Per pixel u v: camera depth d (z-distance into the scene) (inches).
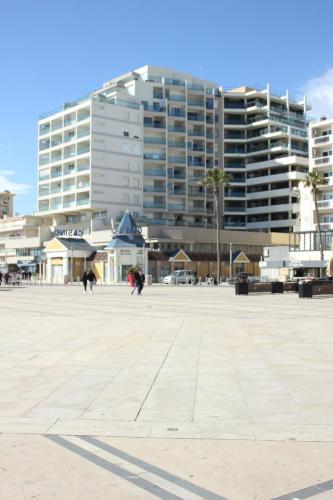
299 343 488.1
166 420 242.7
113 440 215.2
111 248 2546.8
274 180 3914.9
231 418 245.1
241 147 4190.5
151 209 3666.3
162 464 187.8
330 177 2974.9
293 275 2541.8
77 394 295.1
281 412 254.8
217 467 184.5
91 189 3373.5
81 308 927.0
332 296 1317.7
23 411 260.1
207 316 762.8
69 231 3270.2
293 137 4030.5
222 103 4131.4
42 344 491.8
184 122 3873.0
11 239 3762.3
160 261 2829.7
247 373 350.6
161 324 657.0
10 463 190.1
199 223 3929.6
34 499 160.6
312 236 2583.7
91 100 3385.8
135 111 3595.0
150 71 3848.4
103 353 438.0
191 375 345.4
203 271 3024.1
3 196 5989.2
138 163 3602.4
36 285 2399.1
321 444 208.2
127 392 299.0
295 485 169.3
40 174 3836.1
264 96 4178.2
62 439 217.2
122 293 1513.3
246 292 1400.1
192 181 3919.8
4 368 374.6
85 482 172.9
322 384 316.5
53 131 3703.3
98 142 3412.9
